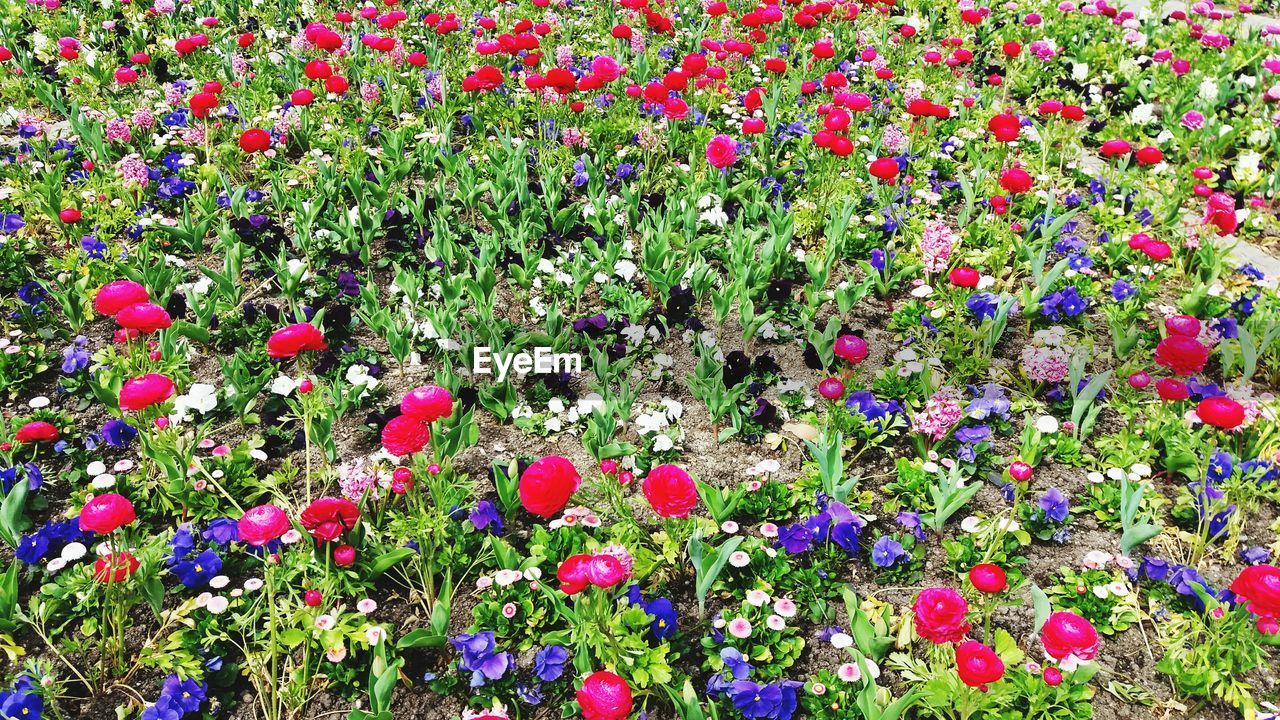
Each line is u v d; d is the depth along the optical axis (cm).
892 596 148
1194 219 273
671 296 216
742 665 128
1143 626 142
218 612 133
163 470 164
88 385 192
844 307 210
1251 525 163
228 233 230
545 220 257
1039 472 175
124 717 126
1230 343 197
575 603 130
